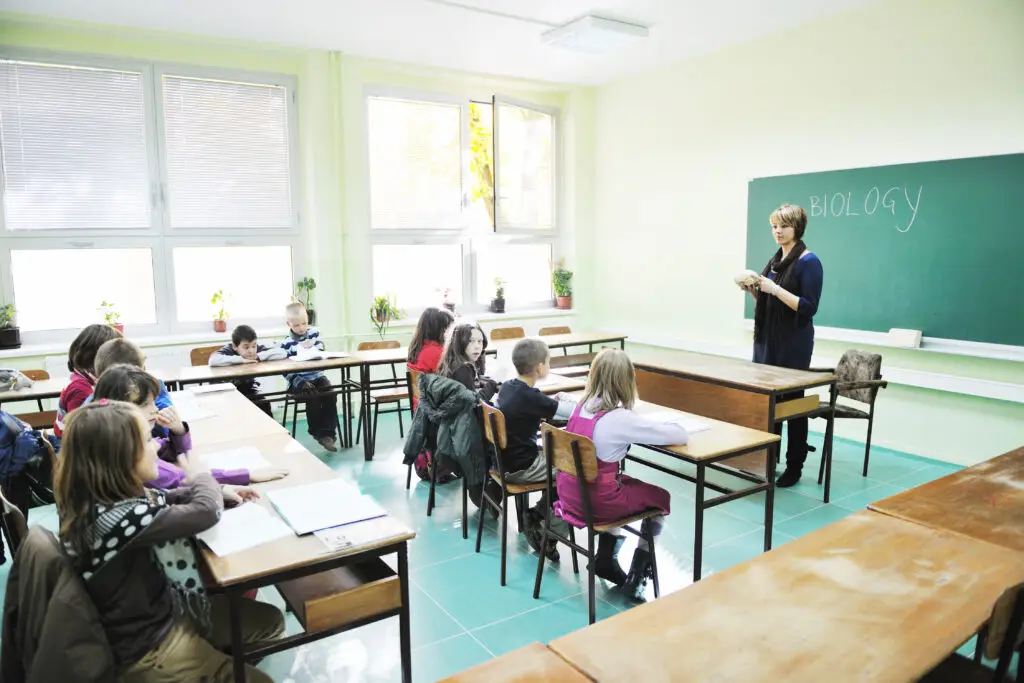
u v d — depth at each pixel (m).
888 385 4.46
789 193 4.89
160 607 1.51
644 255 6.24
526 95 6.52
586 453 2.35
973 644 2.25
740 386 3.41
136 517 1.46
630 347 6.51
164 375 3.85
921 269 4.18
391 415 5.68
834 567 1.55
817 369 3.86
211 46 5.05
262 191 5.41
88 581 1.45
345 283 5.61
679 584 2.75
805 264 3.78
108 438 1.46
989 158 3.83
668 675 1.17
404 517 3.48
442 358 3.29
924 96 4.10
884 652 1.23
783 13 4.48
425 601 2.64
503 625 2.47
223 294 5.36
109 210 4.91
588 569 2.44
